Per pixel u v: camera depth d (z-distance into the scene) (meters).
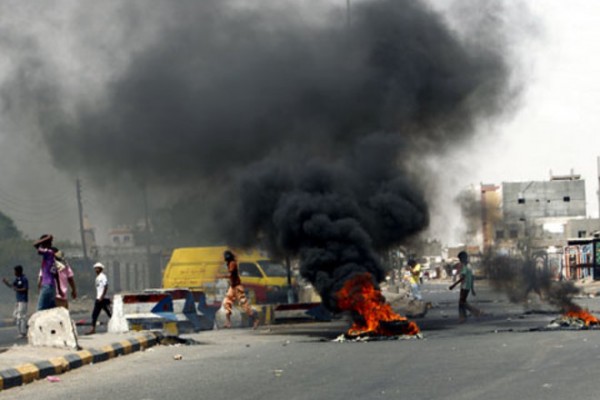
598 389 9.73
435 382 10.81
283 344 17.77
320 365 13.27
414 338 18.16
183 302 22.91
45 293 17.91
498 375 11.32
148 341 17.73
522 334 18.02
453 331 20.16
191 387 11.19
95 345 15.98
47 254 18.03
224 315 25.61
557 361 12.70
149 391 10.95
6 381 11.53
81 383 12.02
